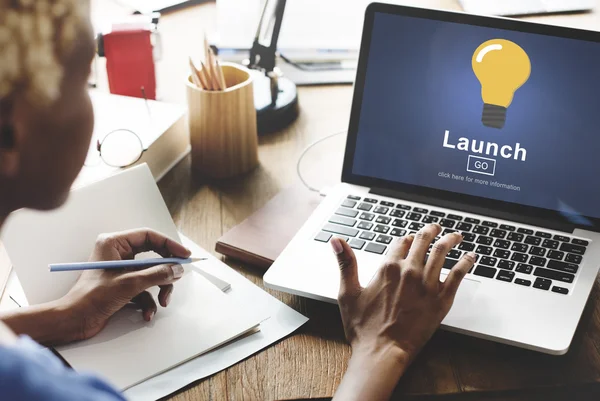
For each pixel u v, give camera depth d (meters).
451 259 0.92
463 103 1.01
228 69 1.17
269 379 0.79
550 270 0.90
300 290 0.88
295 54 1.49
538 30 0.97
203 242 1.02
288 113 1.30
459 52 1.00
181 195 1.12
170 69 1.44
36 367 0.36
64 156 0.52
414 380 0.79
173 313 0.86
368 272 0.90
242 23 1.49
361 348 0.78
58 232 0.87
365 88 1.05
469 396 0.78
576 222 0.98
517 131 0.99
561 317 0.83
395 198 1.04
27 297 0.83
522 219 0.99
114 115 1.19
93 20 0.51
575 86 0.97
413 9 1.02
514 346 0.84
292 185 1.13
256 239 0.99
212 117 1.10
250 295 0.91
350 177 1.07
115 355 0.79
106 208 0.92
